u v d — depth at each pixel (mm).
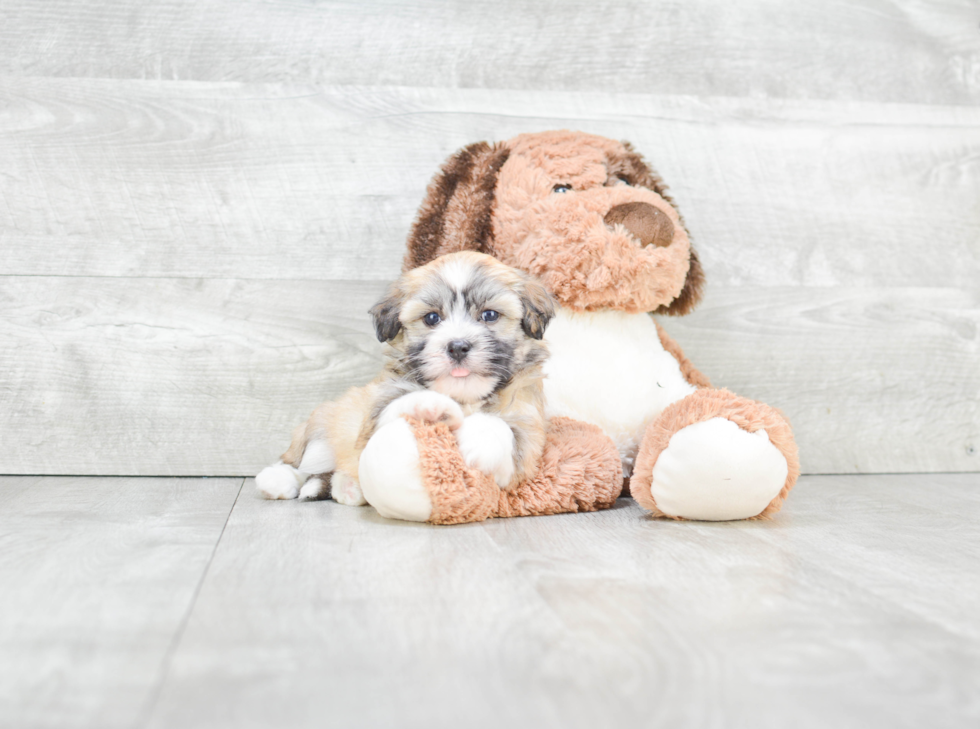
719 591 1126
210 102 2250
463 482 1536
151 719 725
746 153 2439
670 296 1921
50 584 1135
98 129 2211
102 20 2209
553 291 1874
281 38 2273
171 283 2240
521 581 1166
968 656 893
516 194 1931
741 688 799
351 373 2305
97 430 2223
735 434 1569
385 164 2309
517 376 1721
